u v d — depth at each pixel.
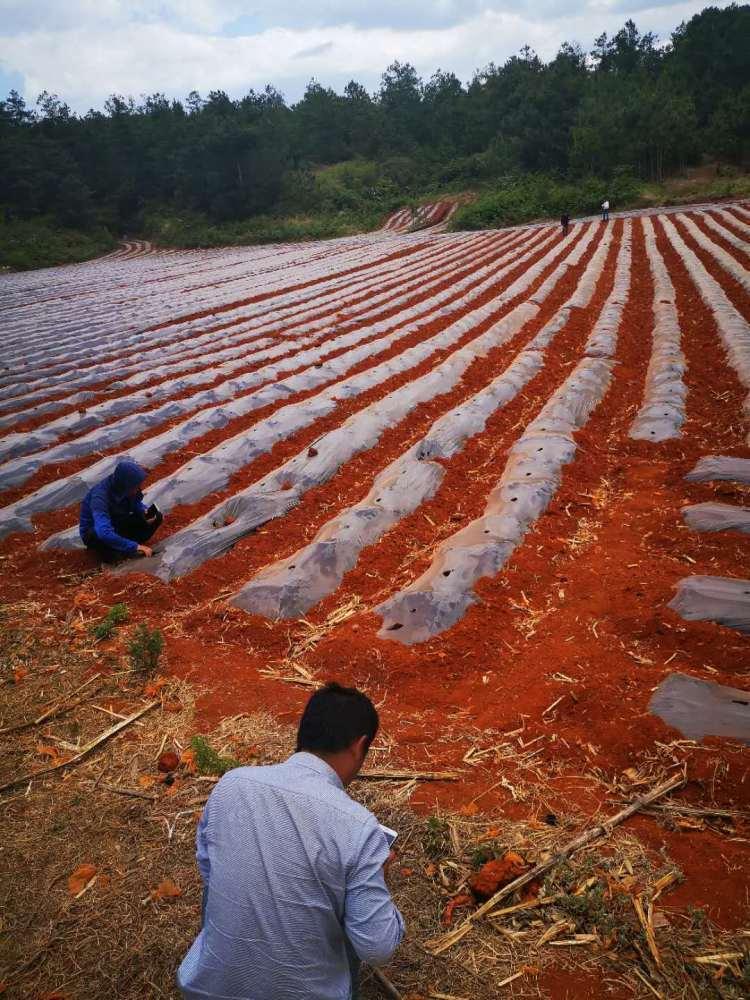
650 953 2.97
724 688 4.38
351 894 2.12
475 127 87.75
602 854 3.47
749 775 3.80
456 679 4.95
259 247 59.03
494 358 13.28
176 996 2.95
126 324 21.50
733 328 12.84
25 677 5.23
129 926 3.26
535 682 4.76
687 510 6.77
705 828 3.60
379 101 118.25
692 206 45.38
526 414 10.34
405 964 3.01
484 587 5.83
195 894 3.41
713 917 3.11
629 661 4.86
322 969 2.13
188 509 8.11
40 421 12.26
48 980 3.05
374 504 7.39
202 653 5.46
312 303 21.73
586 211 50.91
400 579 6.32
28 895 3.45
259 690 4.95
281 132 84.69
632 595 5.58
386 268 29.83
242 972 2.09
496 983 2.92
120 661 5.39
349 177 83.94
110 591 6.43
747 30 81.00
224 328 19.22
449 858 3.51
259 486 8.30
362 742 2.31
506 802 3.85
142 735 4.57
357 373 13.23
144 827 3.83
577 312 16.14
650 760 4.00
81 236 70.88
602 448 8.87
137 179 86.12
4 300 31.78
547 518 7.07
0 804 4.05
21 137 78.19
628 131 61.97
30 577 6.81
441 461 8.59
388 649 5.21
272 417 10.34
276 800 2.18
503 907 3.24
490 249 33.12
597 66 96.50
